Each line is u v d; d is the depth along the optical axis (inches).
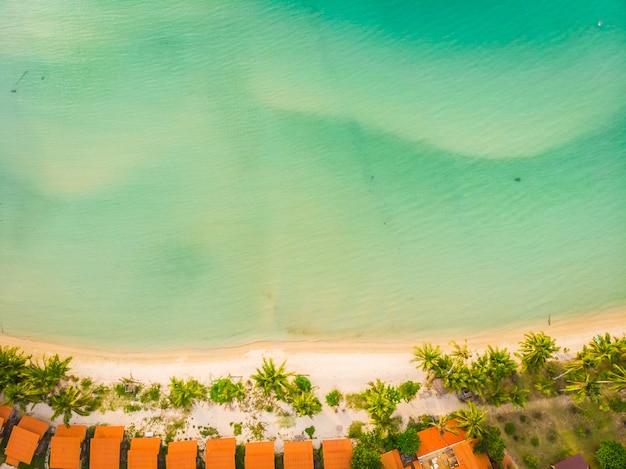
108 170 2356.1
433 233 2251.5
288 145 2372.0
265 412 1991.9
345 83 2447.1
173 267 2229.3
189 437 1972.2
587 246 2219.5
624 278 2172.7
